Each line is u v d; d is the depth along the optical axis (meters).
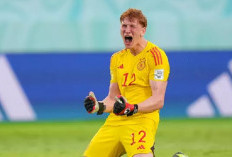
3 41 40.62
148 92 16.62
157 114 16.83
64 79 38.97
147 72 16.47
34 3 41.47
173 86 39.41
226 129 34.81
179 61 39.34
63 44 41.06
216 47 41.69
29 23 40.88
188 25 41.50
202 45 41.62
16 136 32.44
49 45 41.00
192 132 33.50
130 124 16.42
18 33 40.72
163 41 41.50
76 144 29.12
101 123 38.00
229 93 39.47
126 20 16.11
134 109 15.55
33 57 38.56
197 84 39.44
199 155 25.28
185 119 39.34
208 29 41.59
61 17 41.69
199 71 39.41
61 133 33.50
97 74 39.09
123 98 15.36
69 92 39.09
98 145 16.81
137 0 42.03
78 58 39.06
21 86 38.44
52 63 38.81
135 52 16.64
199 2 42.22
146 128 16.33
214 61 39.38
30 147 28.23
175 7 42.16
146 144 16.06
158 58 16.36
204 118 39.56
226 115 39.53
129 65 16.70
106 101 17.25
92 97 15.62
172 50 39.28
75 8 41.91
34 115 38.75
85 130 34.75
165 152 26.25
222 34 41.59
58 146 28.42
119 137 16.53
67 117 39.19
